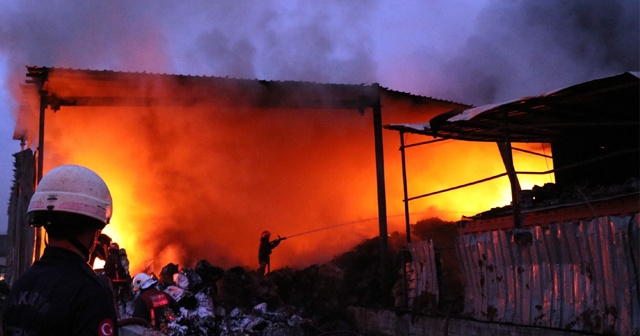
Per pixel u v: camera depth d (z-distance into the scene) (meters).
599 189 6.52
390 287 10.66
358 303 10.56
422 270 8.71
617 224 5.79
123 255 10.20
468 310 7.80
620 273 5.74
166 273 11.02
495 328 7.10
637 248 5.58
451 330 7.82
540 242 6.67
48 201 2.00
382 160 11.78
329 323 10.12
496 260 7.33
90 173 2.13
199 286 10.24
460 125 7.89
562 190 7.38
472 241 7.78
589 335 5.94
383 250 11.03
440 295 8.28
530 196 7.62
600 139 8.98
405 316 8.90
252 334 9.20
